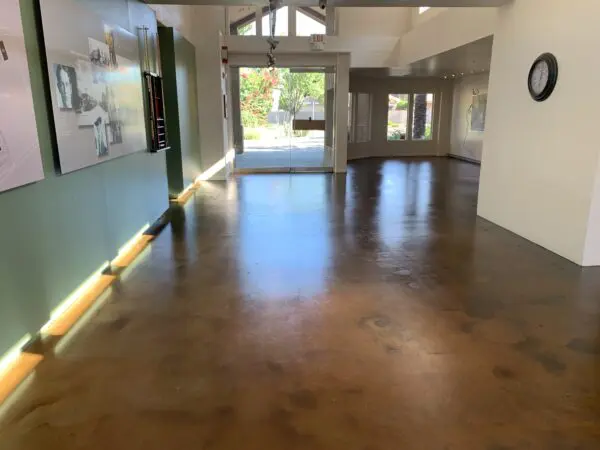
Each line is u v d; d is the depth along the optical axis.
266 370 2.55
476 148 12.85
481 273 4.06
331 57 10.36
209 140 9.49
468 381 2.45
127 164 4.80
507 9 5.30
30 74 2.81
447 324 3.10
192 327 3.05
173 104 7.41
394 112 14.34
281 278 3.95
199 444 2.00
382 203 7.19
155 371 2.54
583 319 3.17
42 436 2.04
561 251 4.52
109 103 4.14
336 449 1.97
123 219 4.65
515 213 5.33
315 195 7.85
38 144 2.84
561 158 4.46
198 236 5.28
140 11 5.24
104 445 1.99
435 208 6.82
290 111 10.75
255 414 2.19
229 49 9.89
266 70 10.50
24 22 2.74
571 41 4.26
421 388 2.39
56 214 3.17
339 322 3.12
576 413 2.20
